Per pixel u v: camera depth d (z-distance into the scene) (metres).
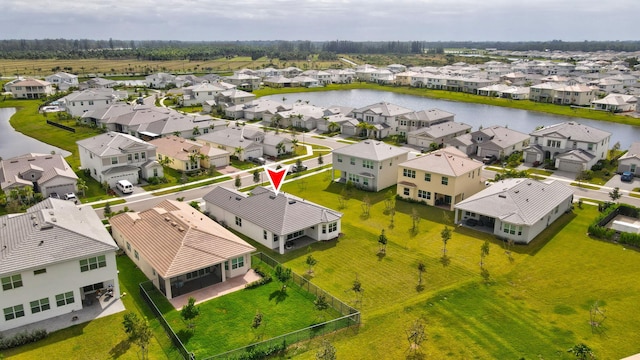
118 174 69.75
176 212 48.25
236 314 37.06
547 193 56.94
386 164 69.69
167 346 33.09
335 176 77.19
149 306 38.22
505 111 156.00
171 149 82.88
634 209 57.88
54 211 41.91
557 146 84.44
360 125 109.56
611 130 124.12
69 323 35.84
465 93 188.25
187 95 153.88
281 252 48.03
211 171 78.38
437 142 98.00
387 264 46.09
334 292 40.75
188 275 42.38
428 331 35.03
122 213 53.56
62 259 35.72
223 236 44.12
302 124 118.94
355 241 51.59
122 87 185.12
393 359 31.95
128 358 31.88
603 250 48.84
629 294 40.12
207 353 32.22
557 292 40.69
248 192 68.12
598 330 35.06
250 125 123.44
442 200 63.66
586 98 157.50
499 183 60.94
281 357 31.95
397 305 38.59
